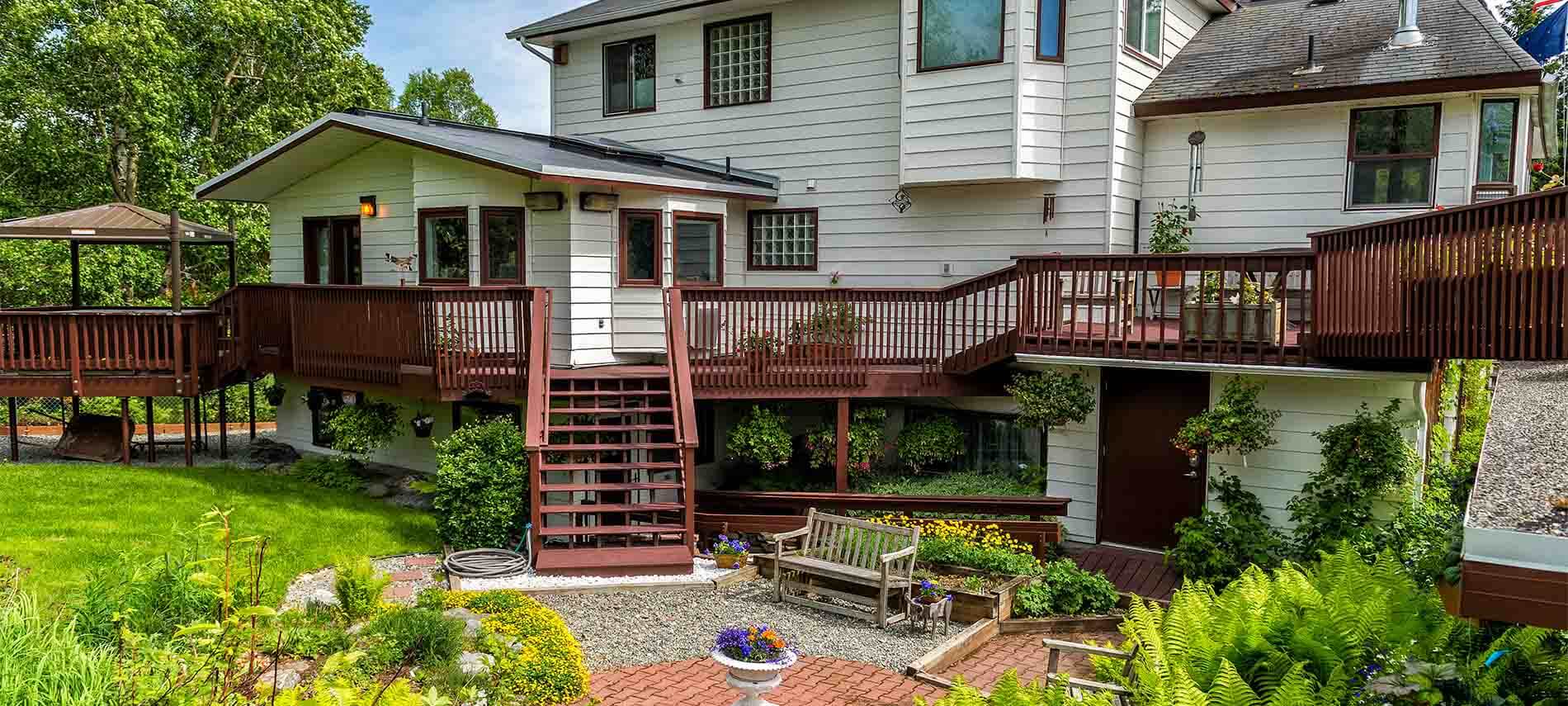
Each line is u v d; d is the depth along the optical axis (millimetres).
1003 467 13625
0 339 13219
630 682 7805
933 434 13031
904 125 13508
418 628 7172
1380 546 9586
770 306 13461
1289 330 11461
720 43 15805
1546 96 11828
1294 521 10672
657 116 16547
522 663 7375
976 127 12992
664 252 13508
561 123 17734
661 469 12203
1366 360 9297
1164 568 11133
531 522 10453
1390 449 9727
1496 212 7168
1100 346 10953
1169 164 13469
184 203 24281
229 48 25062
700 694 7609
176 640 5520
